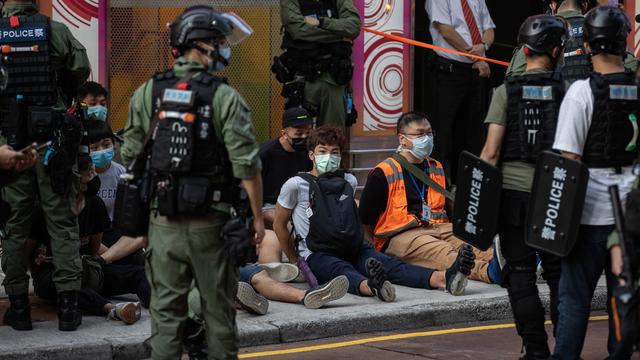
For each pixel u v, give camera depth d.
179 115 5.94
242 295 8.34
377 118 13.04
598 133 6.47
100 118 9.46
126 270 8.80
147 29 12.09
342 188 9.49
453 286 9.20
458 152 14.09
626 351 5.98
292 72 11.67
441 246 9.77
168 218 6.03
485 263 9.90
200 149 5.96
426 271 9.54
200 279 6.05
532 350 7.00
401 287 9.64
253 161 5.94
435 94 13.55
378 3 12.96
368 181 10.09
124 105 12.05
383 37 13.00
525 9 16.11
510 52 16.08
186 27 6.09
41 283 8.59
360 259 9.59
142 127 6.19
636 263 5.95
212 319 6.13
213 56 6.12
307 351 7.91
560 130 6.51
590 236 6.50
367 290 9.11
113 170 9.51
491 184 6.86
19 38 7.73
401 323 8.67
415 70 15.12
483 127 13.94
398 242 9.98
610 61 6.60
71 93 8.15
